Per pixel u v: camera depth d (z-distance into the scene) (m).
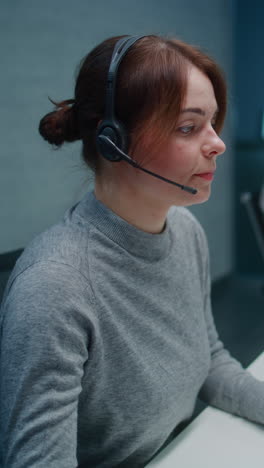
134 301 0.65
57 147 0.73
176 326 0.71
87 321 0.58
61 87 1.89
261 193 2.31
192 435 0.68
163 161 0.58
